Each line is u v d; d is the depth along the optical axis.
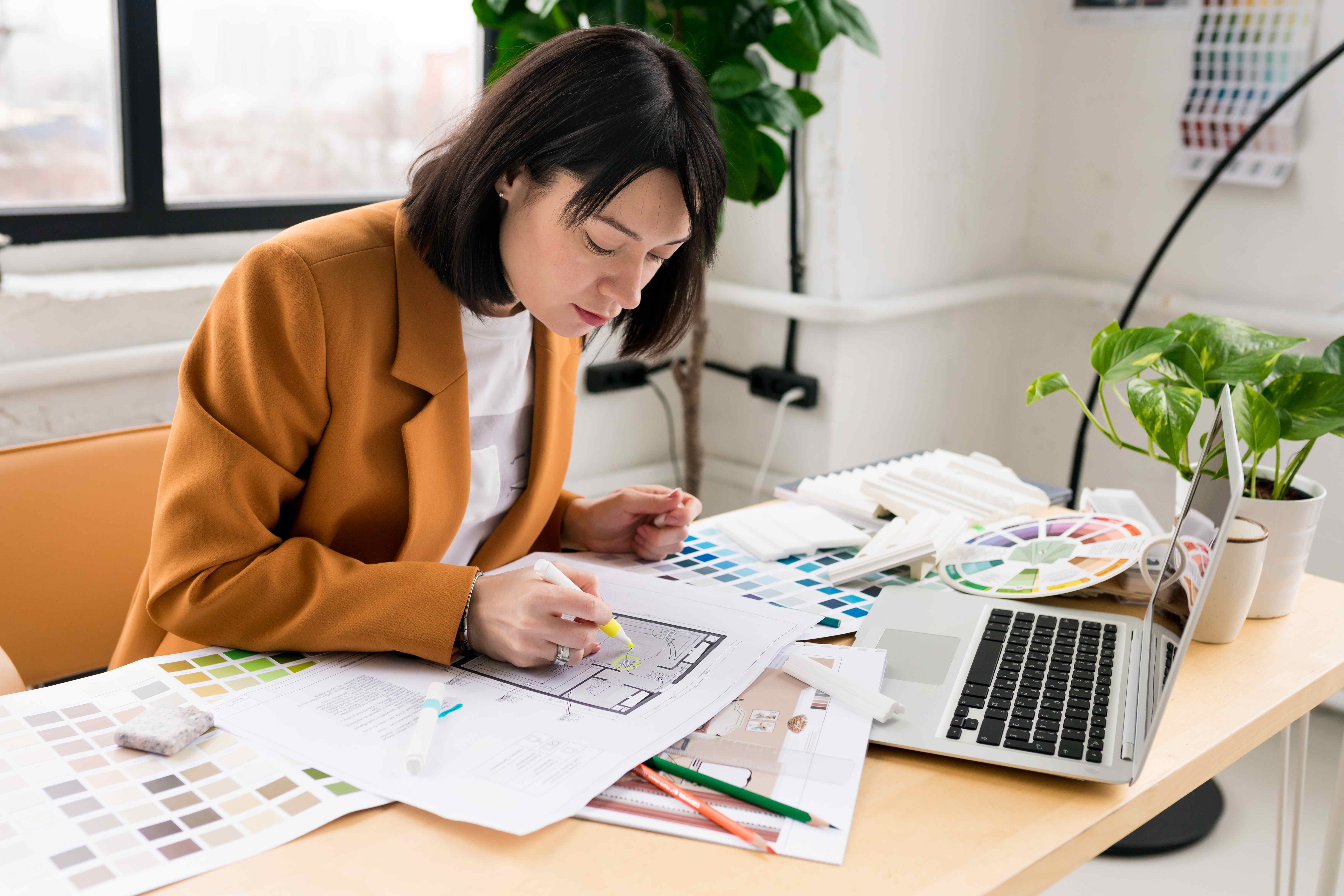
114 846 0.59
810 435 2.24
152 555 0.87
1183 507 0.90
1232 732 0.77
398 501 0.96
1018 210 2.46
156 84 1.74
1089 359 2.39
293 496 0.93
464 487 0.97
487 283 0.89
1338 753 1.95
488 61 2.13
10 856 0.58
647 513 1.08
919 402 2.36
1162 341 0.99
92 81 1.71
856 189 2.07
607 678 0.80
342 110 2.03
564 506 1.16
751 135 1.57
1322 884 1.08
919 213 2.22
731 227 2.29
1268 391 0.98
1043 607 0.95
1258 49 2.01
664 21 1.56
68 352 1.56
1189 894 1.56
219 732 0.71
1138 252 2.29
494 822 0.61
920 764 0.72
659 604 0.93
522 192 0.84
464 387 0.95
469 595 0.82
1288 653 0.91
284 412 0.88
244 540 0.86
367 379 0.91
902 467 1.35
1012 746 0.72
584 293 0.85
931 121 2.18
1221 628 0.92
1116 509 1.21
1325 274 2.01
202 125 1.86
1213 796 1.79
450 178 0.86
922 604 0.96
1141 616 0.93
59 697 0.75
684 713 0.74
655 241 0.82
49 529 1.07
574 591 0.80
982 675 0.82
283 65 1.93
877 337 2.21
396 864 0.60
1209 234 2.16
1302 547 0.97
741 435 2.38
